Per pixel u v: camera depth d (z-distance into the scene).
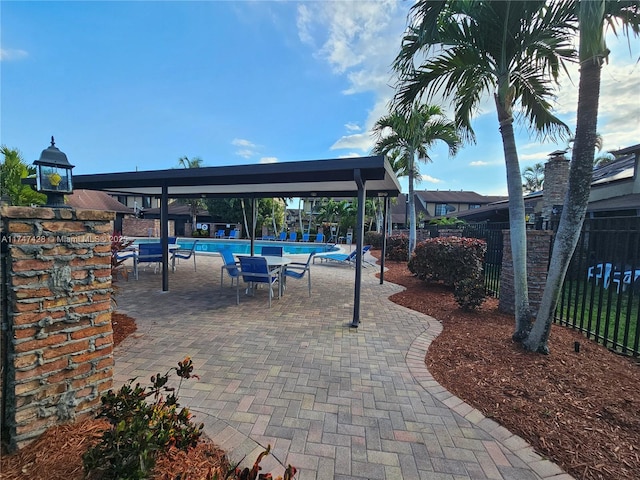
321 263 13.56
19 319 1.95
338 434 2.51
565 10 3.72
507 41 4.13
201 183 6.52
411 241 12.94
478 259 7.67
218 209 31.16
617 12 3.27
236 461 2.17
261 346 4.24
